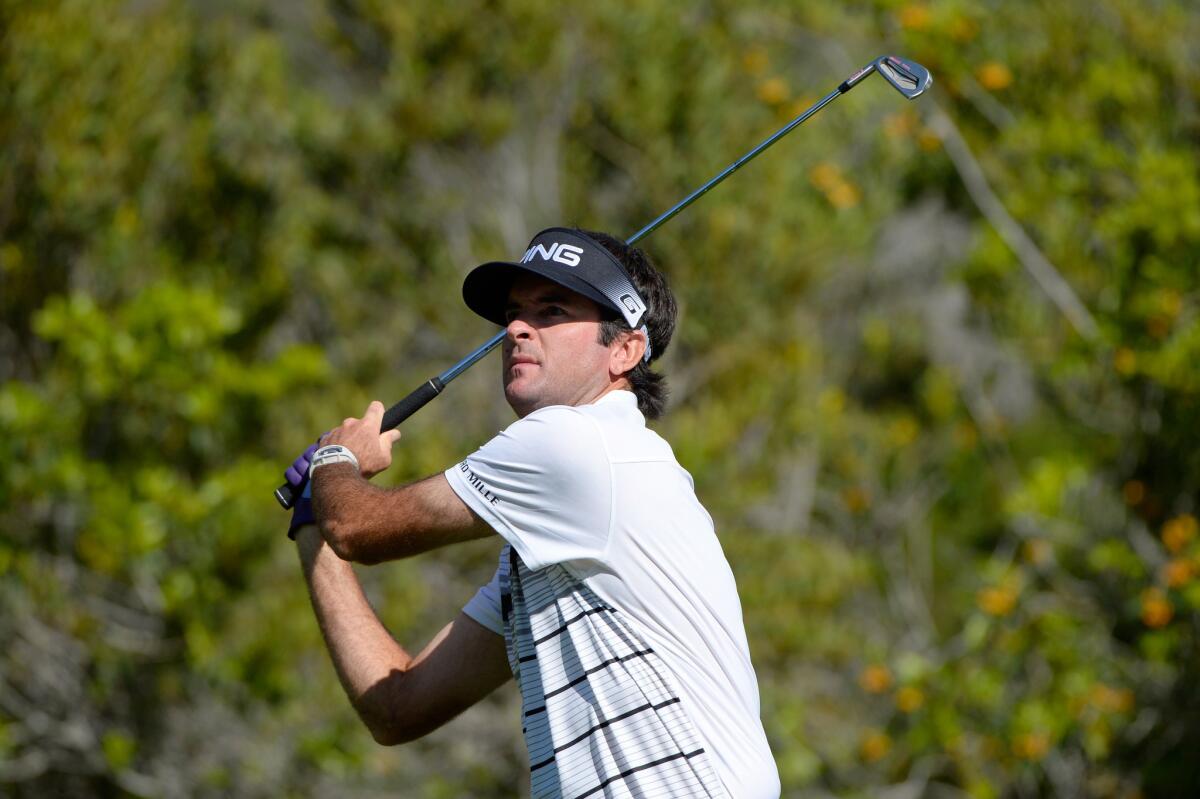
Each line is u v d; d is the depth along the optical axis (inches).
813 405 1552.7
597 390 442.0
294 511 483.2
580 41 1537.9
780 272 1524.4
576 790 398.6
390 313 1544.0
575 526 408.8
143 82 1421.0
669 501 413.4
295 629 1311.5
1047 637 1352.1
